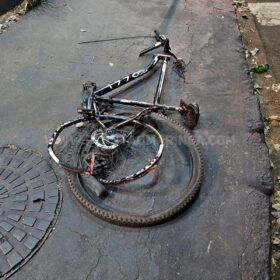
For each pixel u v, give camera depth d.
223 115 3.42
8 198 2.76
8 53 4.19
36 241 2.52
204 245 2.52
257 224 2.64
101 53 4.16
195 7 4.93
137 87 3.69
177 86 3.72
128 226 2.59
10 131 3.31
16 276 2.37
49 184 2.86
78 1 5.07
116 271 2.39
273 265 2.51
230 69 3.95
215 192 2.81
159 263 2.43
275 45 4.52
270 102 3.76
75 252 2.48
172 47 4.23
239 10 5.10
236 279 2.37
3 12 4.86
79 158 2.97
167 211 2.59
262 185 2.88
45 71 3.94
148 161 2.96
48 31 4.51
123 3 5.02
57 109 3.50
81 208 2.71
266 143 3.34
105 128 2.89
